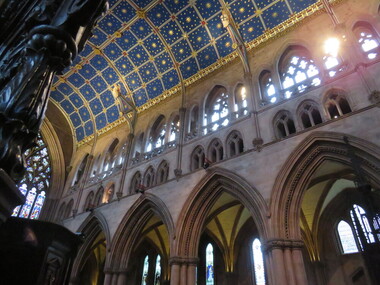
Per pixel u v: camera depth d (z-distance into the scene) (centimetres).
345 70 1538
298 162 1423
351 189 1833
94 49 2534
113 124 2875
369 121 1296
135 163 2373
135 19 2297
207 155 1859
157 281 2448
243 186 1529
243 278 2042
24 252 573
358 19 1636
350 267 1720
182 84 2405
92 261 2784
